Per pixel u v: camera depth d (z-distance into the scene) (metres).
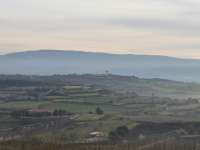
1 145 146.50
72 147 153.62
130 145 168.88
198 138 188.88
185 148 168.75
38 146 148.00
